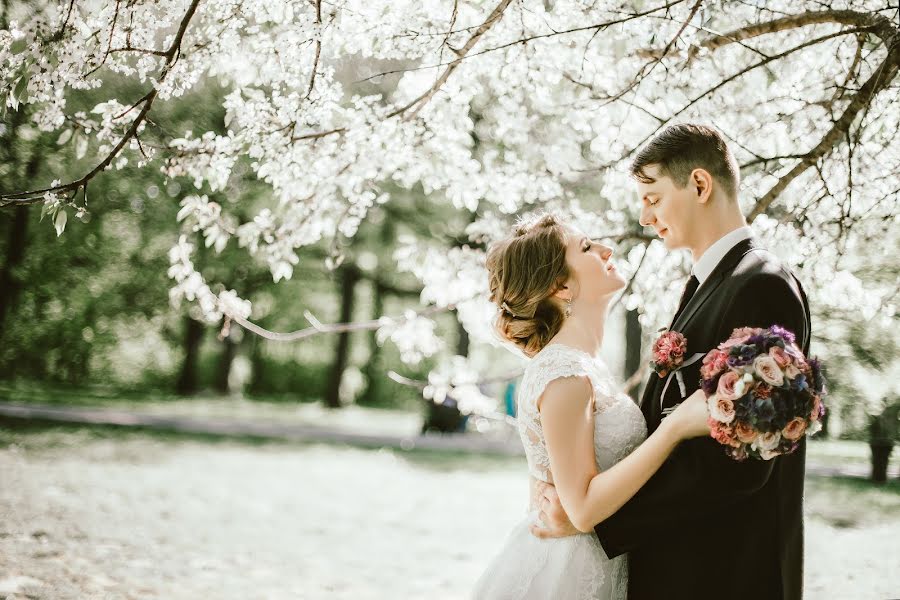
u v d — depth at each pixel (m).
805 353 2.29
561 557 2.28
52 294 19.95
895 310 3.82
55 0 3.23
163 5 3.28
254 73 3.53
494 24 3.53
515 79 3.75
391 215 19.91
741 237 2.28
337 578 5.42
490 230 4.66
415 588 5.32
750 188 3.95
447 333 24.78
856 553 5.74
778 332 1.92
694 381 2.18
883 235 3.96
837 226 3.89
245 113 3.54
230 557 5.73
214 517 7.16
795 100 3.91
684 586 2.11
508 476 11.58
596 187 5.02
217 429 15.20
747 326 2.06
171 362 26.80
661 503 2.02
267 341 30.58
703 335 2.20
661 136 2.37
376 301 25.25
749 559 2.08
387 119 3.68
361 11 3.38
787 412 1.82
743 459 1.88
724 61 3.93
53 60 3.07
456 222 19.34
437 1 3.52
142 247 20.33
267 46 3.45
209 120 13.28
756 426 1.81
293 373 30.41
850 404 5.72
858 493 8.61
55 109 3.19
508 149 4.63
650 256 4.25
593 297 2.47
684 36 3.55
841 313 4.78
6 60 3.08
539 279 2.39
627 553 2.33
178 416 17.22
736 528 2.09
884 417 5.90
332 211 4.08
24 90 3.09
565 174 4.34
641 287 4.31
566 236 2.47
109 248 19.97
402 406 29.73
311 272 23.72
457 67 3.62
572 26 3.56
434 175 4.03
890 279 4.20
